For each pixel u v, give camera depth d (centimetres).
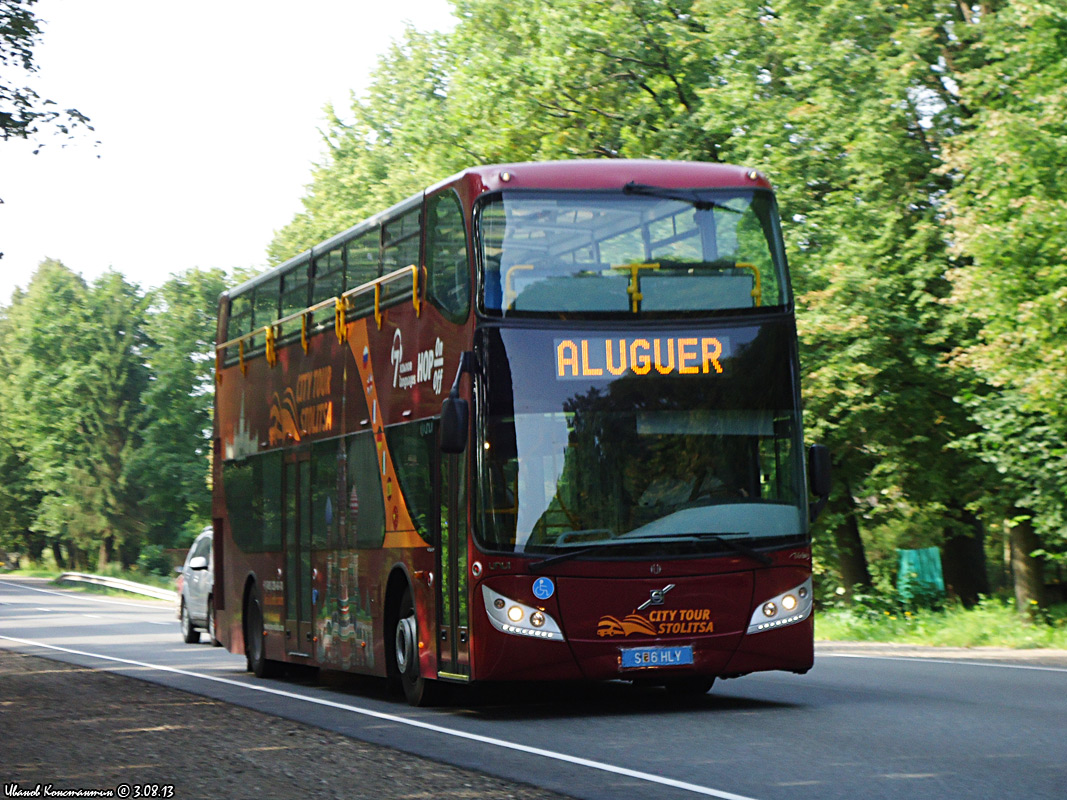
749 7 3788
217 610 2720
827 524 3888
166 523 11750
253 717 1653
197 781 1164
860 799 991
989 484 3612
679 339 1603
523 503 1555
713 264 1630
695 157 4072
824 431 3634
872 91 3472
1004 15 3086
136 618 5094
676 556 1564
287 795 1080
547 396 1571
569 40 4225
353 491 1977
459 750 1314
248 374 2539
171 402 10900
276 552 2320
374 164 6469
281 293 2381
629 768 1170
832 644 2891
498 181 1617
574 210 1617
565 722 1545
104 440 11712
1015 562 3803
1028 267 2922
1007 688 1786
